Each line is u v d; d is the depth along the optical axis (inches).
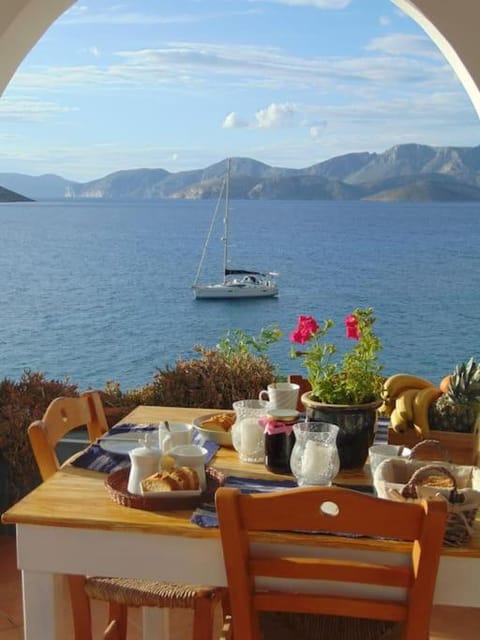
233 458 89.3
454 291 1075.3
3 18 123.3
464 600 66.6
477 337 864.9
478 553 65.5
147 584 82.7
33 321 911.0
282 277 1171.3
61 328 874.8
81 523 70.1
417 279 1143.6
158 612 92.6
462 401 101.7
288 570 66.2
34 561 71.7
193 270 1234.0
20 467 136.3
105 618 112.0
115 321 899.4
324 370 87.0
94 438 101.5
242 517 64.8
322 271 1215.6
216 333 852.6
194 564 69.8
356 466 85.7
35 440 85.7
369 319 87.0
